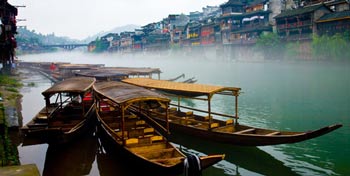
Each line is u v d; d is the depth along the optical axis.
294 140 12.22
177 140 17.05
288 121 20.75
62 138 14.04
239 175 12.48
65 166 13.54
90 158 14.52
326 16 49.62
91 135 18.45
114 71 38.19
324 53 47.72
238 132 14.21
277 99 28.44
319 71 45.38
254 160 13.97
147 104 20.50
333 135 17.30
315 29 51.38
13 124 16.95
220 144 15.54
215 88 16.45
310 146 15.58
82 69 49.47
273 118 21.70
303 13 52.41
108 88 17.89
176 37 97.19
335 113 22.31
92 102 22.81
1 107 20.47
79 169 13.25
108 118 17.38
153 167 10.88
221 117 22.36
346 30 45.88
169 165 10.43
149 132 14.97
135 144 13.00
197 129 15.46
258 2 68.25
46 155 14.52
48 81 48.94
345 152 14.61
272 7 64.62
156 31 115.12
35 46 185.38
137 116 18.31
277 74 46.34
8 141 14.79
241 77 46.00
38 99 31.38
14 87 38.72
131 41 126.94
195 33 86.94
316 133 11.77
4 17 44.62
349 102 25.61
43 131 14.01
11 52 53.53
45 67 65.38
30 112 24.94
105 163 13.91
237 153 14.88
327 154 14.42
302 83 36.50
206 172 12.85
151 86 20.84
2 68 51.88
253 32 65.00
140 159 11.36
